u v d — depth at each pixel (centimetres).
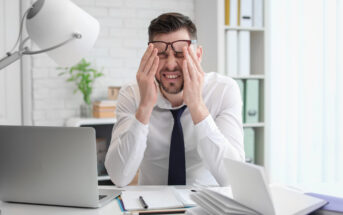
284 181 286
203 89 147
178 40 126
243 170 78
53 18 106
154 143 144
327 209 81
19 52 106
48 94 281
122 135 129
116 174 128
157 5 307
